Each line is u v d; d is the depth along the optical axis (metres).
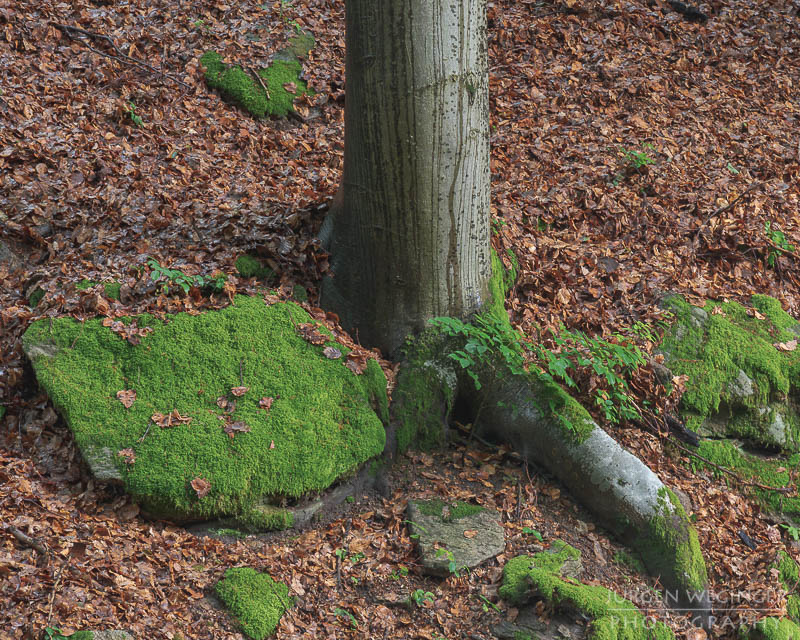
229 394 5.07
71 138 7.45
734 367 6.25
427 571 4.71
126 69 8.59
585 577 4.94
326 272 5.97
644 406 5.90
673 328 6.36
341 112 8.77
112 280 5.67
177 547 4.59
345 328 5.84
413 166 5.26
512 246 6.60
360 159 5.42
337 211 5.85
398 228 5.42
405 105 5.15
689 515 5.45
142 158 7.41
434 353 5.62
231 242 6.12
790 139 8.98
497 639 4.45
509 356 5.44
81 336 5.20
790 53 10.41
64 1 9.20
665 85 9.52
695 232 7.36
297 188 7.10
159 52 8.98
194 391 5.05
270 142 8.09
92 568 4.20
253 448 4.83
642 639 4.58
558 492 5.40
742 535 5.55
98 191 6.81
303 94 8.75
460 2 5.10
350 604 4.51
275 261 6.02
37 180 6.84
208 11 9.66
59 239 6.33
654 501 5.13
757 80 9.93
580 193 7.57
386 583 4.64
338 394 5.21
